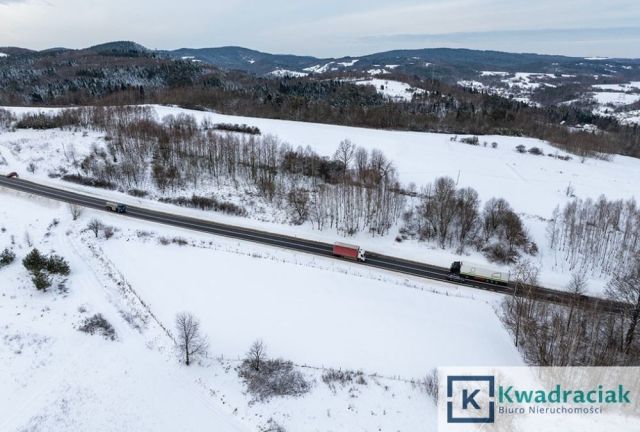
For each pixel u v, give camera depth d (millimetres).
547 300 65875
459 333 58781
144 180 109312
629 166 138500
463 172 117938
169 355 51812
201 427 42031
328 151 126000
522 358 53688
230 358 52125
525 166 126562
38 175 111562
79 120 142375
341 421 42844
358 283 70125
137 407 44125
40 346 51312
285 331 57688
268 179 106750
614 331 52531
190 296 64750
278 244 84188
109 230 83188
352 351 54250
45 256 67688
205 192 104750
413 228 91812
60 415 42531
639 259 71875
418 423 42719
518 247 84500
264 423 42469
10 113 149000
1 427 40750
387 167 105312
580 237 82375
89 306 60250
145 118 140875
